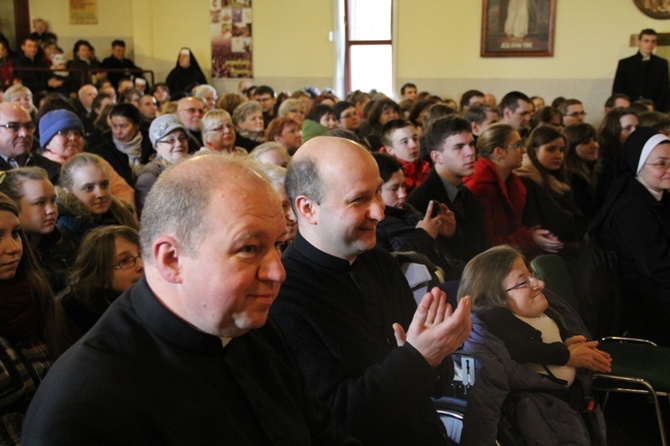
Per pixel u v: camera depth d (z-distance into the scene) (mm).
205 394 1008
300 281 1629
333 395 1517
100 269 2055
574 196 4469
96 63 10180
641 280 3197
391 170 2701
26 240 1849
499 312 2195
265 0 10391
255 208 973
